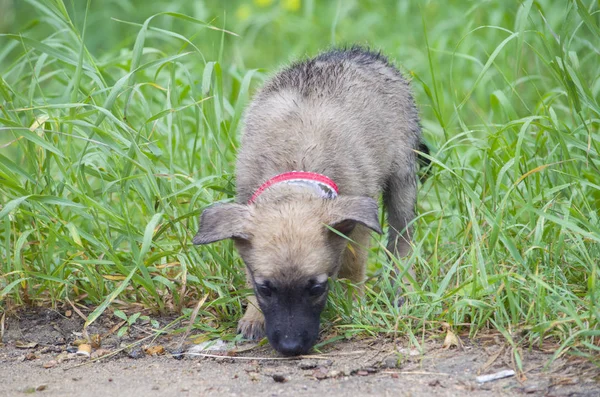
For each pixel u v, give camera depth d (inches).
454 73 561.9
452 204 405.7
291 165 345.4
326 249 311.3
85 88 424.5
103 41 712.4
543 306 299.7
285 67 417.7
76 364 313.0
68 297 360.8
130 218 399.5
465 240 344.5
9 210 321.1
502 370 283.1
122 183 352.2
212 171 402.3
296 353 304.5
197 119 391.5
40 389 284.7
